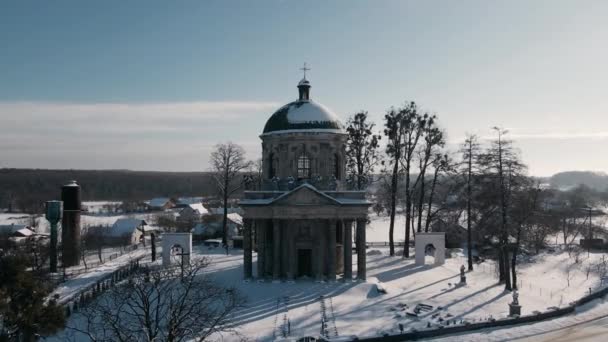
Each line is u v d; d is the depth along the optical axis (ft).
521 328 163.84
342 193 216.33
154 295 166.30
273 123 229.66
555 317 177.99
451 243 339.57
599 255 336.08
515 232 234.38
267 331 157.99
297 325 163.43
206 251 312.91
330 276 210.38
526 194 233.35
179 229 464.24
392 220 286.87
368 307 181.27
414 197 339.57
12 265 133.39
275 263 211.82
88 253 350.43
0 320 131.34
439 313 176.14
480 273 248.73
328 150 223.30
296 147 222.48
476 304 189.37
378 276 229.86
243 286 205.05
